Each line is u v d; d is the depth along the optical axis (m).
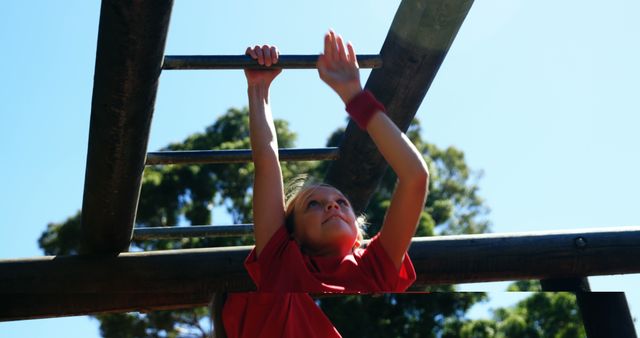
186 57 2.24
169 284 2.85
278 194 2.04
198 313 2.84
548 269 2.75
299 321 1.84
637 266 2.75
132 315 2.81
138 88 2.20
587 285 2.75
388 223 1.86
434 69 2.52
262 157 2.09
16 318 2.78
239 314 1.87
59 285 2.83
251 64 2.23
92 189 2.61
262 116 2.19
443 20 2.34
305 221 1.97
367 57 2.48
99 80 2.20
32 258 2.87
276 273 1.90
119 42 2.06
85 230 2.85
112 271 2.85
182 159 2.68
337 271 1.90
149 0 1.97
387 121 1.87
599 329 2.23
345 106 1.93
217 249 2.91
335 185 2.98
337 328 1.95
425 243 2.74
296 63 2.24
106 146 2.40
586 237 2.77
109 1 1.97
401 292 2.00
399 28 2.42
